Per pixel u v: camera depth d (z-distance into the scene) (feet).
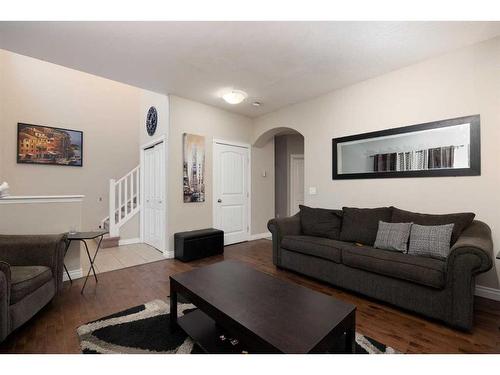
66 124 15.80
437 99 8.71
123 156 18.16
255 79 10.60
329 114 11.99
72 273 9.30
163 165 13.14
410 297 6.75
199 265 11.12
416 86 9.20
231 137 15.05
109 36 7.41
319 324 4.07
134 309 6.97
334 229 9.99
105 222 16.48
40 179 14.85
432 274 6.23
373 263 7.38
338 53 8.50
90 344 5.36
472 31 7.29
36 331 5.90
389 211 9.14
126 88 18.44
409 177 9.32
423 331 5.99
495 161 7.58
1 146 13.58
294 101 13.24
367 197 10.59
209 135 13.97
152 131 14.47
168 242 12.29
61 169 15.58
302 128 13.24
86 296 7.88
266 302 4.83
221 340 5.09
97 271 10.30
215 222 14.29
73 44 7.84
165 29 7.10
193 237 11.88
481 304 7.37
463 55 8.16
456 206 8.28
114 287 8.62
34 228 8.45
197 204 13.50
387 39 7.69
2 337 5.00
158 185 13.88
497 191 7.55
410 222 8.18
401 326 6.23
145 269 10.56
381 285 7.36
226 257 12.38
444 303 6.17
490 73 7.68
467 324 5.80
